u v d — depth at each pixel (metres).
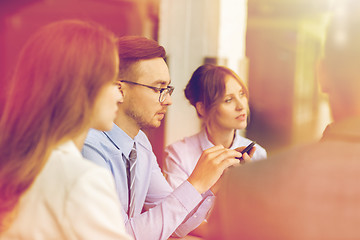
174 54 3.90
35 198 0.77
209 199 1.50
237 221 0.71
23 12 7.27
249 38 8.83
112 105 0.88
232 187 0.72
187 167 1.97
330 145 0.68
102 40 0.84
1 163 0.79
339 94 0.69
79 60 0.80
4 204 0.77
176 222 1.29
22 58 0.83
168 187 1.69
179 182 1.93
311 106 10.09
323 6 8.80
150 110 1.50
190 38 3.90
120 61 1.46
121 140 1.48
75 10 6.68
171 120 3.87
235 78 1.91
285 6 8.88
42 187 0.77
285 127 9.37
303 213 0.65
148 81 1.48
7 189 0.78
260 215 0.68
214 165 1.31
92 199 0.75
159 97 1.50
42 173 0.78
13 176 0.78
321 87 0.74
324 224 0.64
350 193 0.63
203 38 3.90
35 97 0.79
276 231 0.67
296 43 9.35
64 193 0.75
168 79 1.52
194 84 1.97
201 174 1.32
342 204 0.63
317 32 9.53
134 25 5.21
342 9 0.69
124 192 1.48
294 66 9.37
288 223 0.66
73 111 0.80
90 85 0.82
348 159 0.65
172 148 2.02
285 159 0.70
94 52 0.82
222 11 3.88
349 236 0.62
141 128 1.53
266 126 9.08
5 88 0.84
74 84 0.80
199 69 1.96
